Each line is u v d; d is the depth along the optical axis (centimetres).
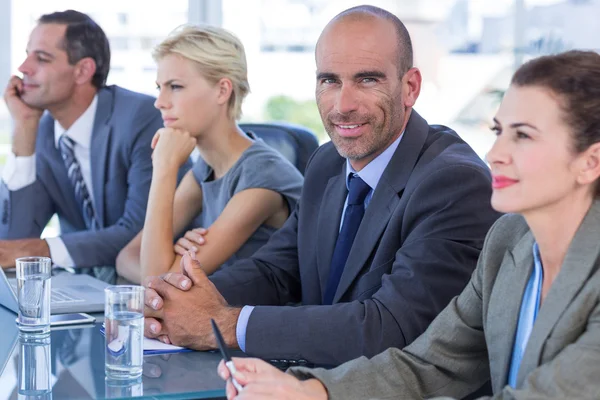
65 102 368
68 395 174
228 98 306
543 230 163
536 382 152
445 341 188
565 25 459
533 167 157
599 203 160
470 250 213
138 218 352
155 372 192
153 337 222
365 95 231
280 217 303
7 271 305
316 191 261
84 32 365
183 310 215
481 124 477
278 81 490
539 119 156
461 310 188
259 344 209
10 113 372
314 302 253
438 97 478
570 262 159
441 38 475
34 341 216
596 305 156
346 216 243
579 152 155
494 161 162
